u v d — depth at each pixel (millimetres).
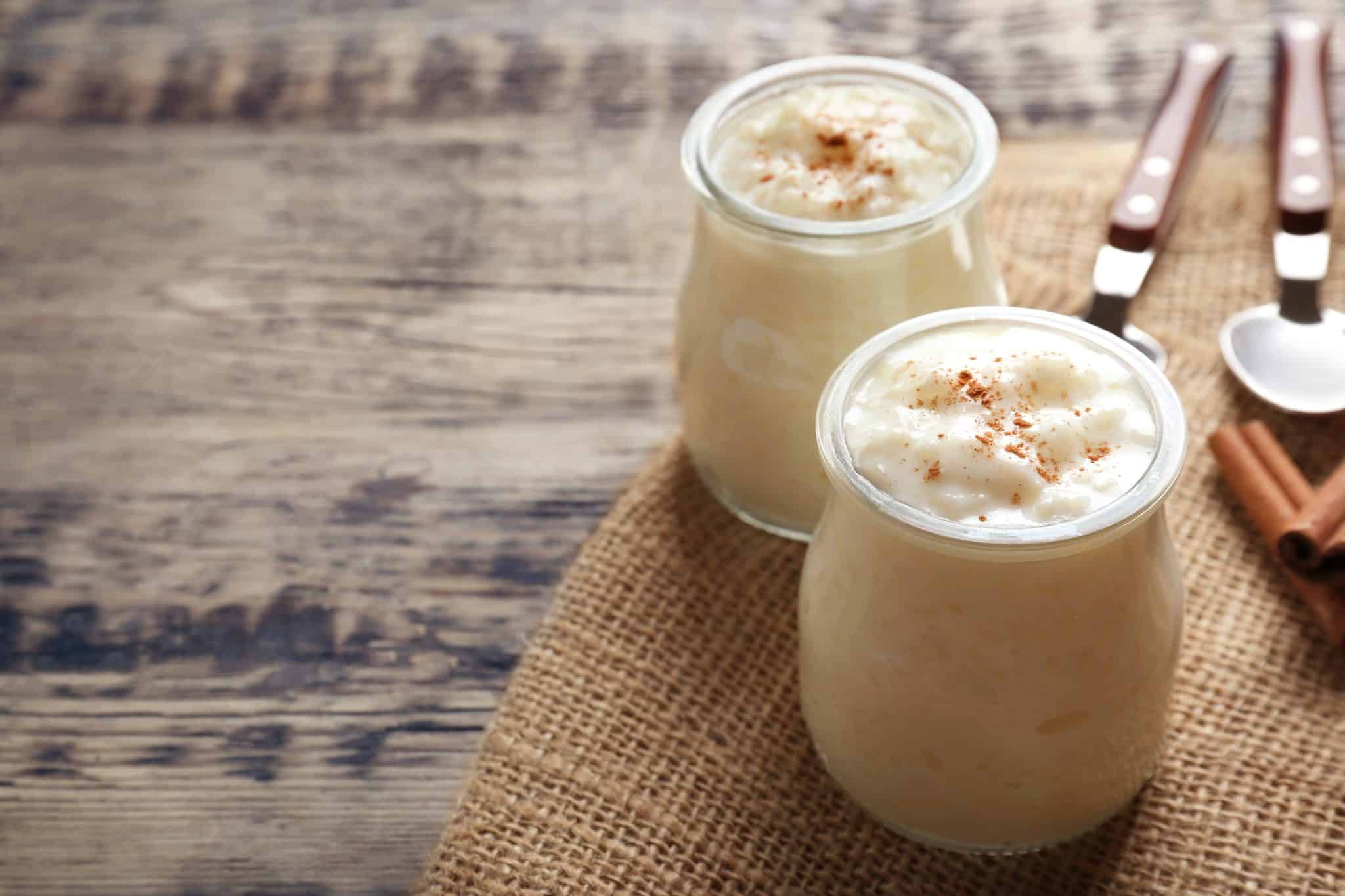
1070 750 705
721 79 939
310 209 906
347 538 808
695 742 751
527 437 831
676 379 814
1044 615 691
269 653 783
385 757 761
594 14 970
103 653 786
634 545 790
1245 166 875
